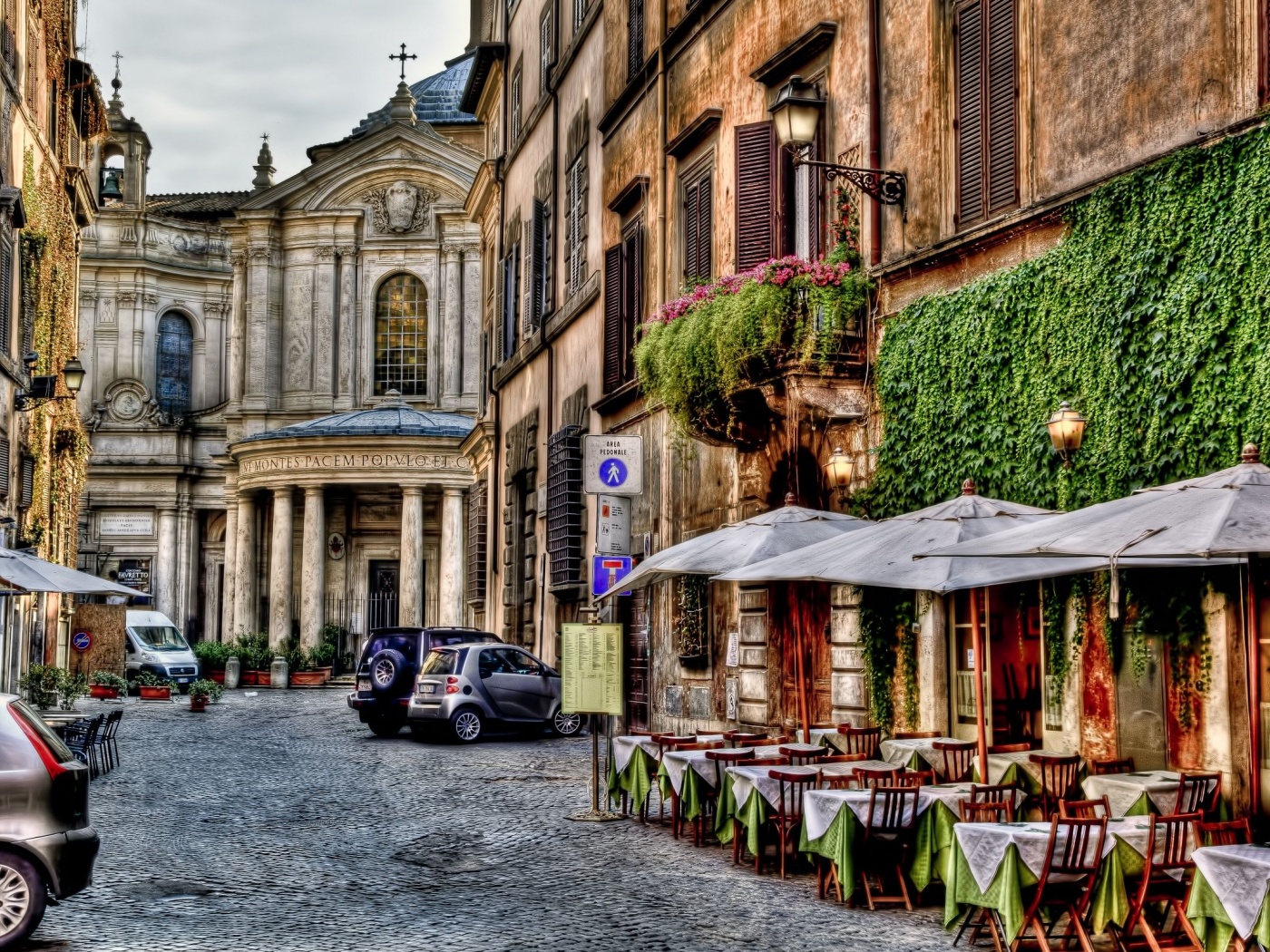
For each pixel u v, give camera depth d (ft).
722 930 33.71
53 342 124.47
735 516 67.56
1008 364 47.52
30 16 111.96
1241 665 37.42
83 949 31.76
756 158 63.87
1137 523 28.94
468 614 174.91
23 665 112.16
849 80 58.49
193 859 44.16
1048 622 44.93
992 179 49.60
